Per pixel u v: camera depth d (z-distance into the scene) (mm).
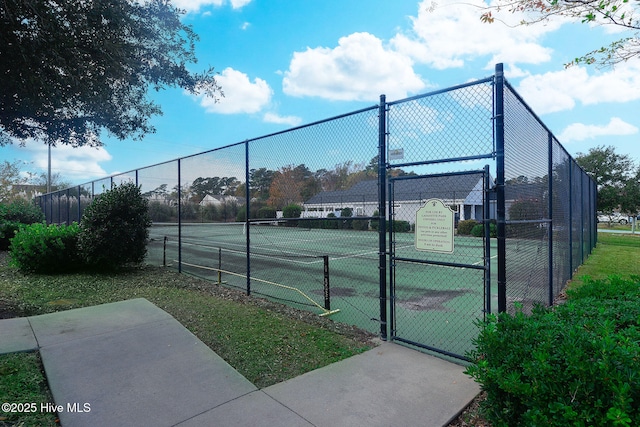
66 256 8430
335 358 3576
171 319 4684
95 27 4656
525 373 1837
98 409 2645
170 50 6094
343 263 10586
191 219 8188
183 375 3182
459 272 8930
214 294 6383
